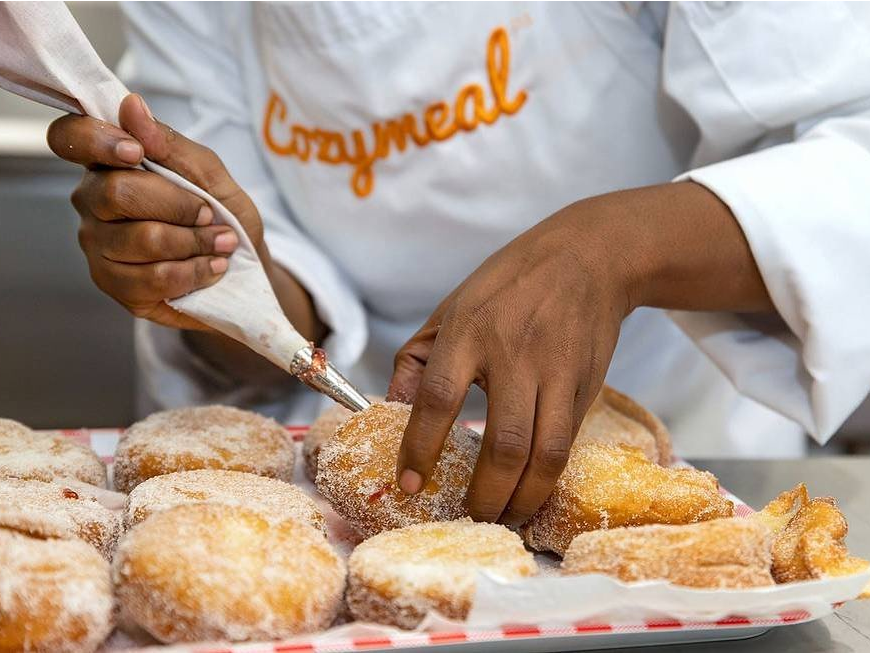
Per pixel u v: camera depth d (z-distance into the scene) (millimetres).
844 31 924
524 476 652
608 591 554
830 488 911
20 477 749
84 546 589
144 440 817
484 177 1092
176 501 670
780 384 935
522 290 678
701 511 679
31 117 1511
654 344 1265
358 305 1176
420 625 556
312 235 1197
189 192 794
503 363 654
